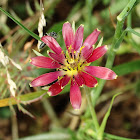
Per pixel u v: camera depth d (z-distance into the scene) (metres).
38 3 0.26
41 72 0.22
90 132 0.21
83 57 0.18
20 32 0.24
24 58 0.23
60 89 0.17
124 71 0.22
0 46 0.19
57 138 0.25
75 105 0.17
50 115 0.26
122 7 0.25
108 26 0.25
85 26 0.24
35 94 0.20
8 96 0.22
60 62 0.18
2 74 0.21
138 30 0.25
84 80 0.17
